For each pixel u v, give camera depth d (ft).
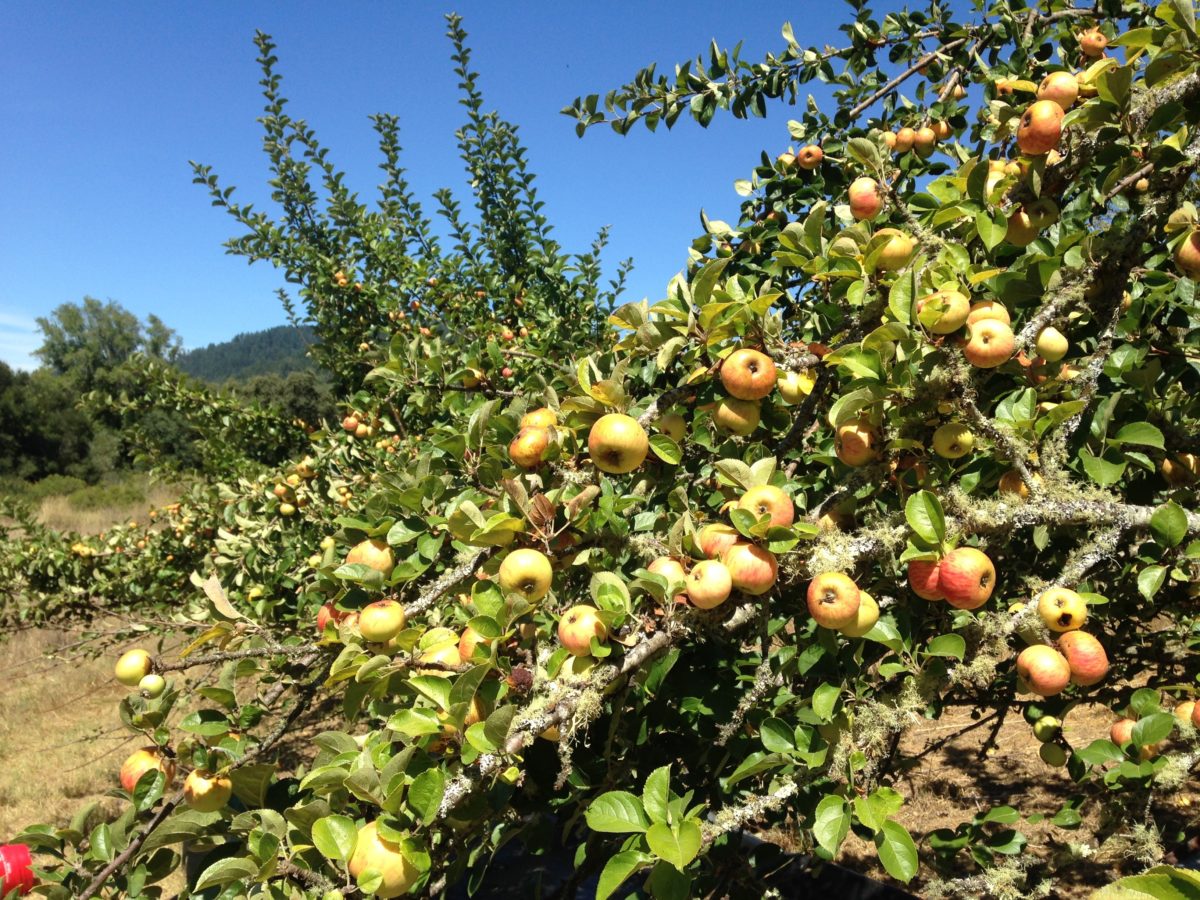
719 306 4.17
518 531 4.15
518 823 4.63
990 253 4.71
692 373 4.42
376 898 3.72
